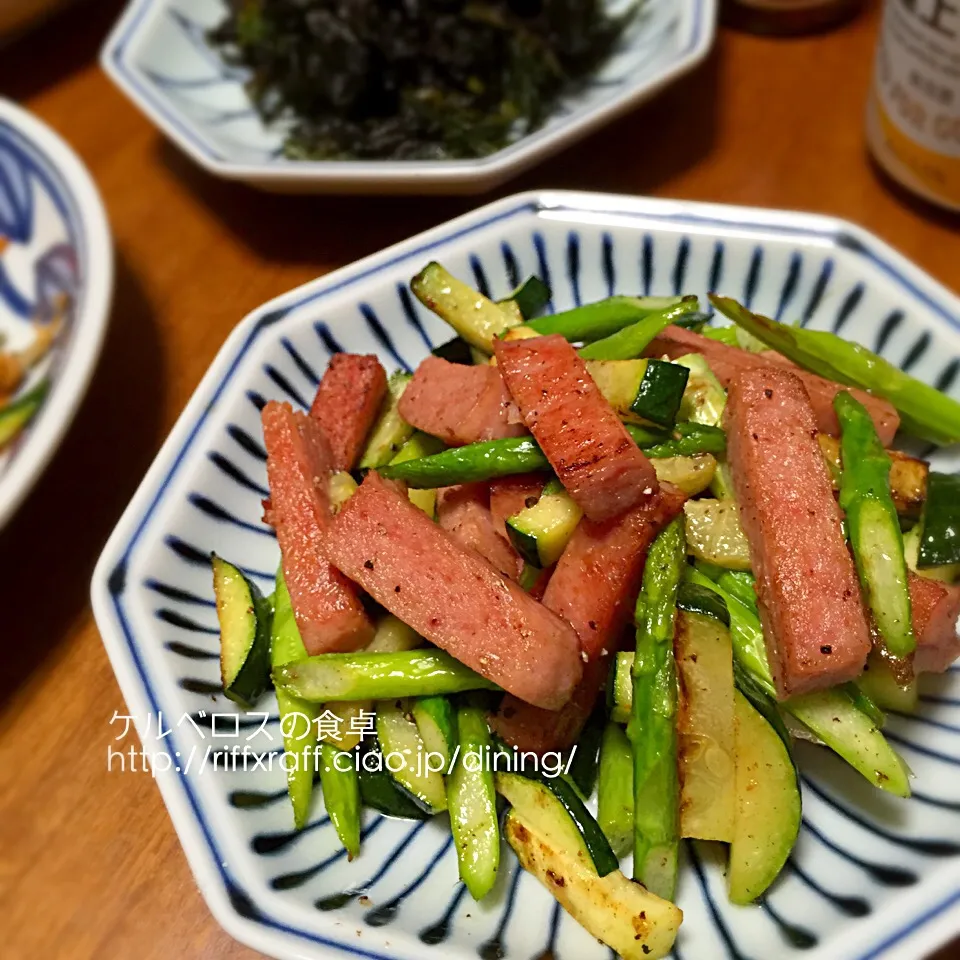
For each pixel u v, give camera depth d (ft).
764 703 0.56
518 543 0.59
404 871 0.59
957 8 0.71
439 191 0.85
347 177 0.83
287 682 0.60
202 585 0.67
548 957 0.54
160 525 0.66
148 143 1.03
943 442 0.66
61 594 0.76
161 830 0.66
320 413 0.70
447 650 0.56
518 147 0.82
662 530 0.58
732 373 0.65
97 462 0.81
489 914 0.57
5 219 0.87
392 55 0.93
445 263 0.76
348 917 0.54
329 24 0.92
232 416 0.71
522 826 0.57
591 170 0.93
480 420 0.63
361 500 0.60
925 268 0.84
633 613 0.59
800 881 0.56
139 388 0.85
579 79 0.97
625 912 0.53
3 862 0.66
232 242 0.93
